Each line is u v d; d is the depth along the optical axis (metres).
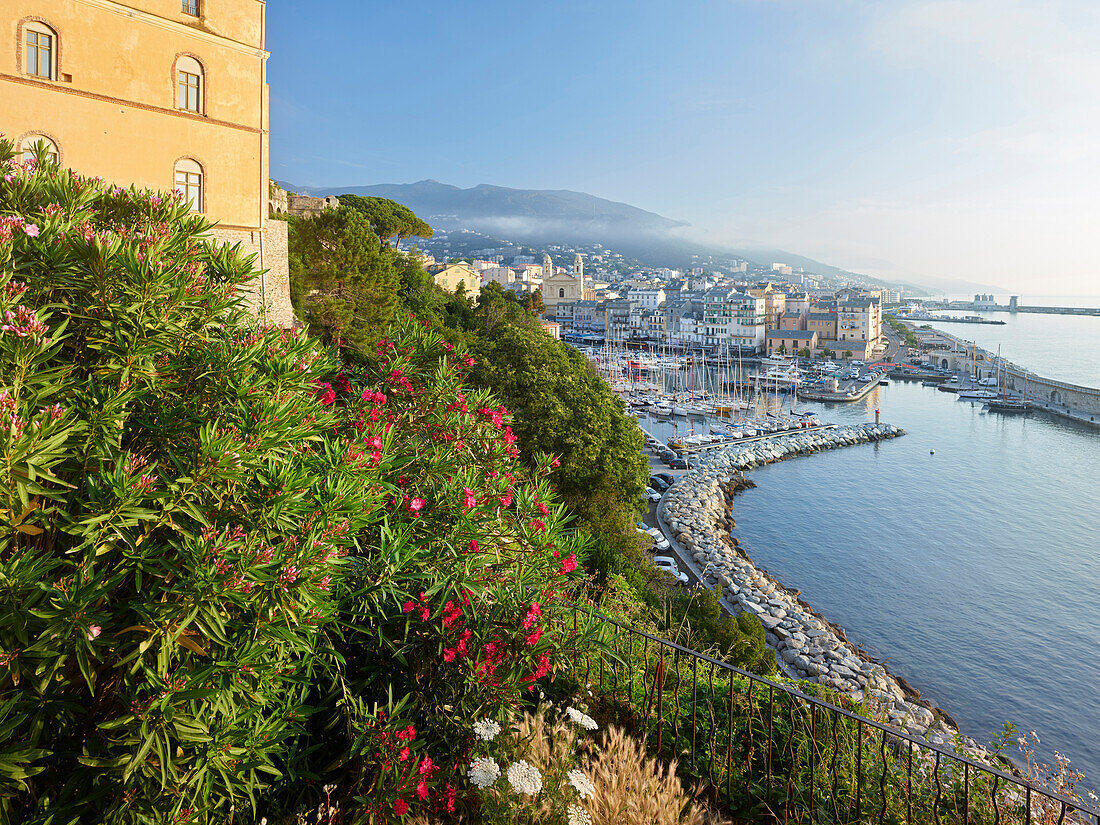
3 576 3.74
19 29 18.11
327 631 5.66
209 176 22.62
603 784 4.96
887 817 6.30
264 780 5.25
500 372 31.70
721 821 5.84
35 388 4.38
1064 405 113.31
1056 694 34.81
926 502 66.69
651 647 9.66
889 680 33.72
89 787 4.36
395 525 6.31
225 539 4.46
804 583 47.72
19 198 5.78
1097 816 4.84
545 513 7.57
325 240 32.97
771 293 196.38
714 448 84.62
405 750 5.00
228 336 5.96
